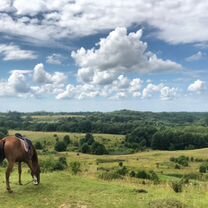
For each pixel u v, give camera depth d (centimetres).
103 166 10438
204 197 1730
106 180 2323
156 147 17962
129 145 17900
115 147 17525
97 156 14538
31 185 1833
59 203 1539
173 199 1555
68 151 15750
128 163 12569
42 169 3916
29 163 1777
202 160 14238
